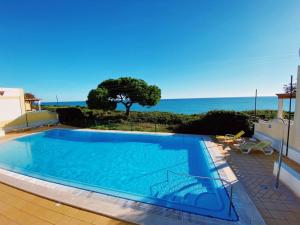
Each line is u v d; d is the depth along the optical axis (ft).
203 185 19.25
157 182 20.85
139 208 13.30
